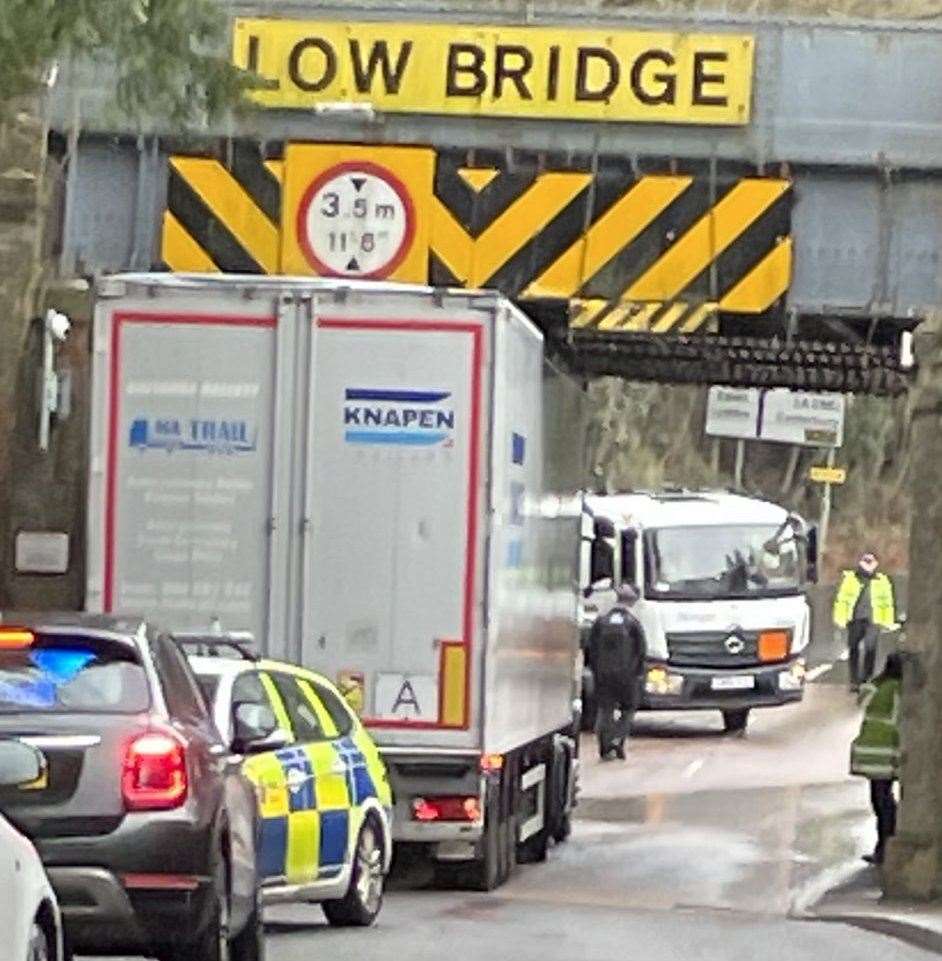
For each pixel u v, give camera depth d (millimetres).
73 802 15492
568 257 28062
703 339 30141
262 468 24516
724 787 40906
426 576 24516
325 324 24469
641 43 27844
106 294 24547
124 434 24594
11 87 18906
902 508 90438
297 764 20703
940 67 27781
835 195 28078
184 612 24531
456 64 27812
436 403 24422
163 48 19812
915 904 26766
